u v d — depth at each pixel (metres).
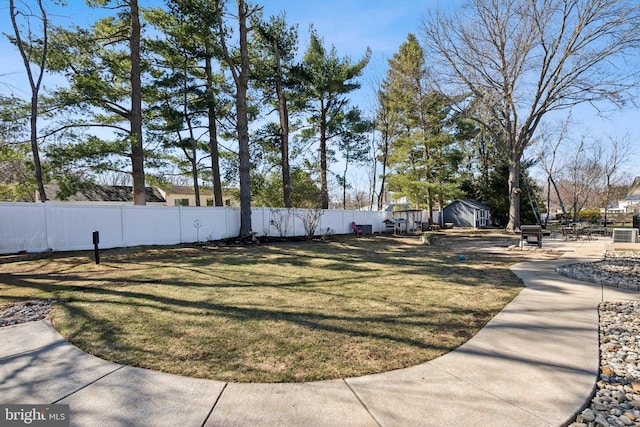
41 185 11.34
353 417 2.20
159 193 31.17
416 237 17.98
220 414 2.24
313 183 22.50
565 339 3.54
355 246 13.41
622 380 2.74
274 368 2.89
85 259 9.20
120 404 2.36
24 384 2.65
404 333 3.71
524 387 2.58
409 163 24.34
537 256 10.08
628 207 32.69
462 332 3.75
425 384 2.62
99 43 13.51
